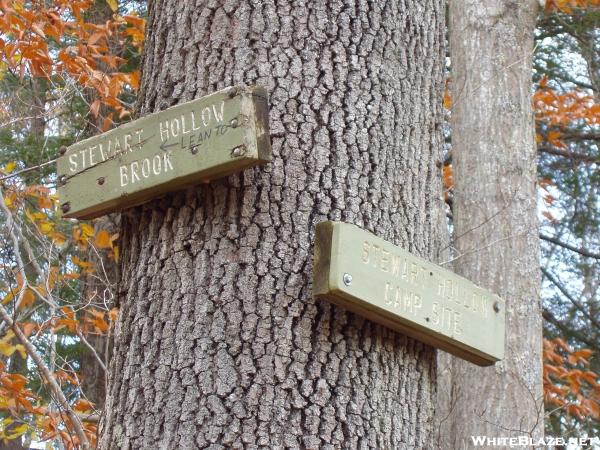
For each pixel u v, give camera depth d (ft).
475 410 19.08
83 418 13.24
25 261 18.57
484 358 8.56
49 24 16.28
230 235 7.61
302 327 7.44
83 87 17.49
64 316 13.82
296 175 7.70
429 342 8.05
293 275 7.52
